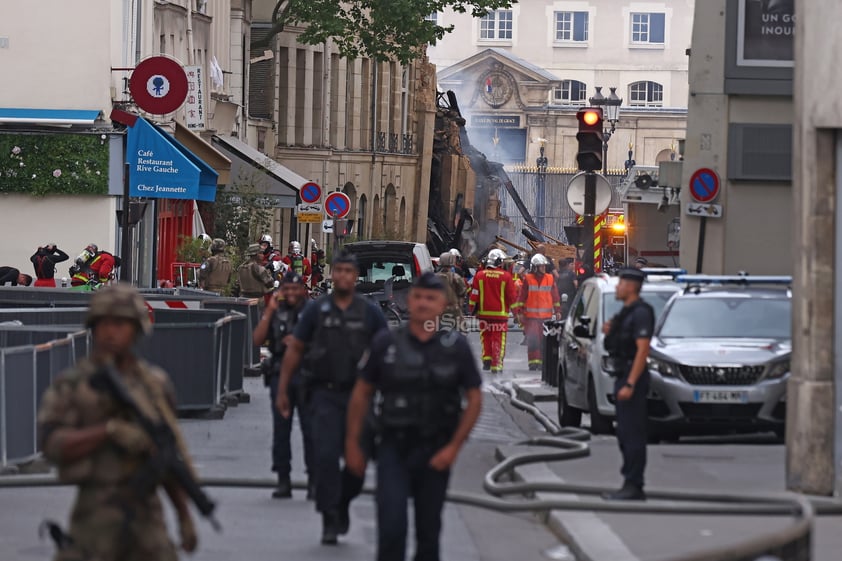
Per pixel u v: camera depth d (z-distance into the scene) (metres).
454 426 17.97
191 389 40.22
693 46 50.06
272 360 27.02
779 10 49.44
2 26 68.75
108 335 14.18
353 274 23.31
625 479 25.97
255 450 33.91
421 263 89.62
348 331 23.19
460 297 58.12
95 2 68.56
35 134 68.38
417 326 18.02
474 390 17.89
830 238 26.41
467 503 26.55
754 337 37.78
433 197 174.25
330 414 23.09
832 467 26.45
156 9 82.62
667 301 40.19
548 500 25.92
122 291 14.27
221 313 44.69
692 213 49.88
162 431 14.16
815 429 26.45
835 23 26.03
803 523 20.33
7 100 68.81
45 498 26.59
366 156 153.75
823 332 26.44
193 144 83.69
